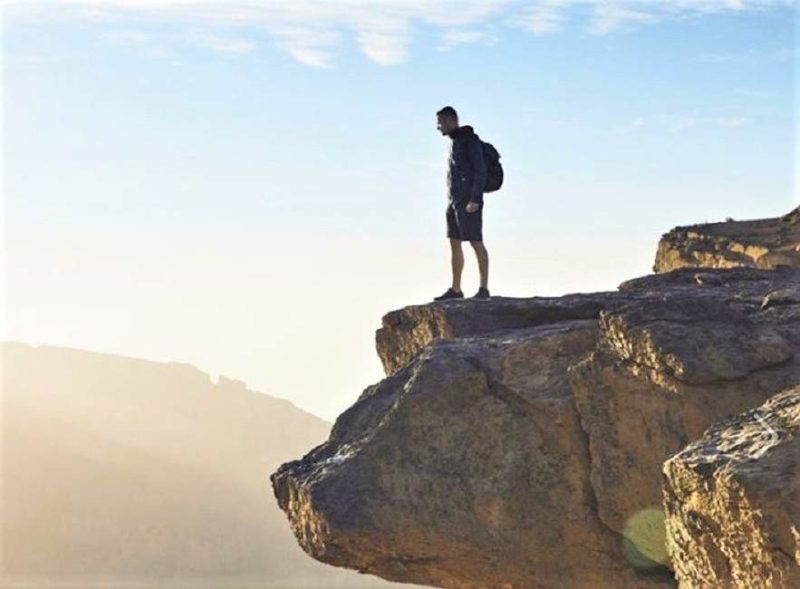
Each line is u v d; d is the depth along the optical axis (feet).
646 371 40.96
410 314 52.06
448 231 59.26
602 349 42.16
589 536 41.37
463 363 43.83
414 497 41.81
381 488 41.93
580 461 41.78
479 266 58.39
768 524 24.93
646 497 40.68
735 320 41.24
